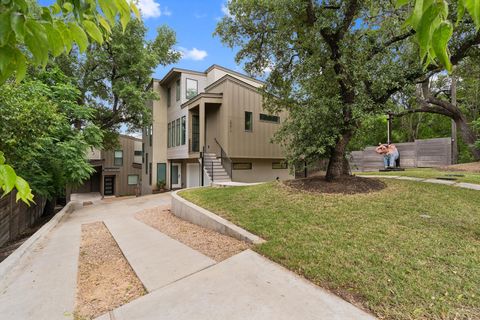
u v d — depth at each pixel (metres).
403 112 10.82
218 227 4.39
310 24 6.01
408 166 12.31
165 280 2.77
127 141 22.30
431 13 0.82
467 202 4.71
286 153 6.89
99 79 11.88
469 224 3.70
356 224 3.82
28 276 3.03
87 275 3.05
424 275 2.43
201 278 2.75
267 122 12.83
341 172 6.49
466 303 2.03
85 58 10.78
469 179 6.77
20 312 2.26
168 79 14.53
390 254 2.87
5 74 0.96
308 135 5.97
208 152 12.86
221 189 7.22
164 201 9.48
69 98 7.68
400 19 4.86
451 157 11.00
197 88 14.00
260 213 4.61
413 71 5.52
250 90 12.16
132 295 2.51
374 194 5.29
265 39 7.49
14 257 3.54
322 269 2.66
